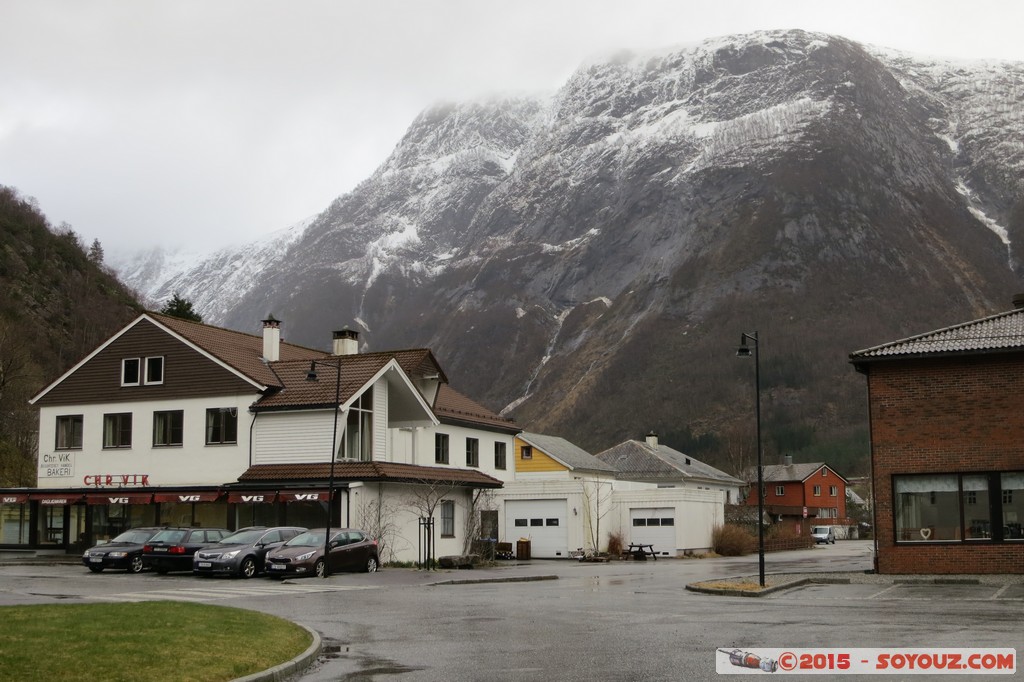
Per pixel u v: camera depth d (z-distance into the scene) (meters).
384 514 38.06
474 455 52.69
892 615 19.11
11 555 41.34
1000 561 29.30
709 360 178.25
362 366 40.91
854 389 154.50
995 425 29.70
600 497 50.56
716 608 21.38
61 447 43.16
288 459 39.22
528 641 16.03
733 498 93.38
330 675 13.20
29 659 12.05
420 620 19.30
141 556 32.72
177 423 41.31
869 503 111.00
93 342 85.31
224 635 14.85
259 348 44.88
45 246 96.31
